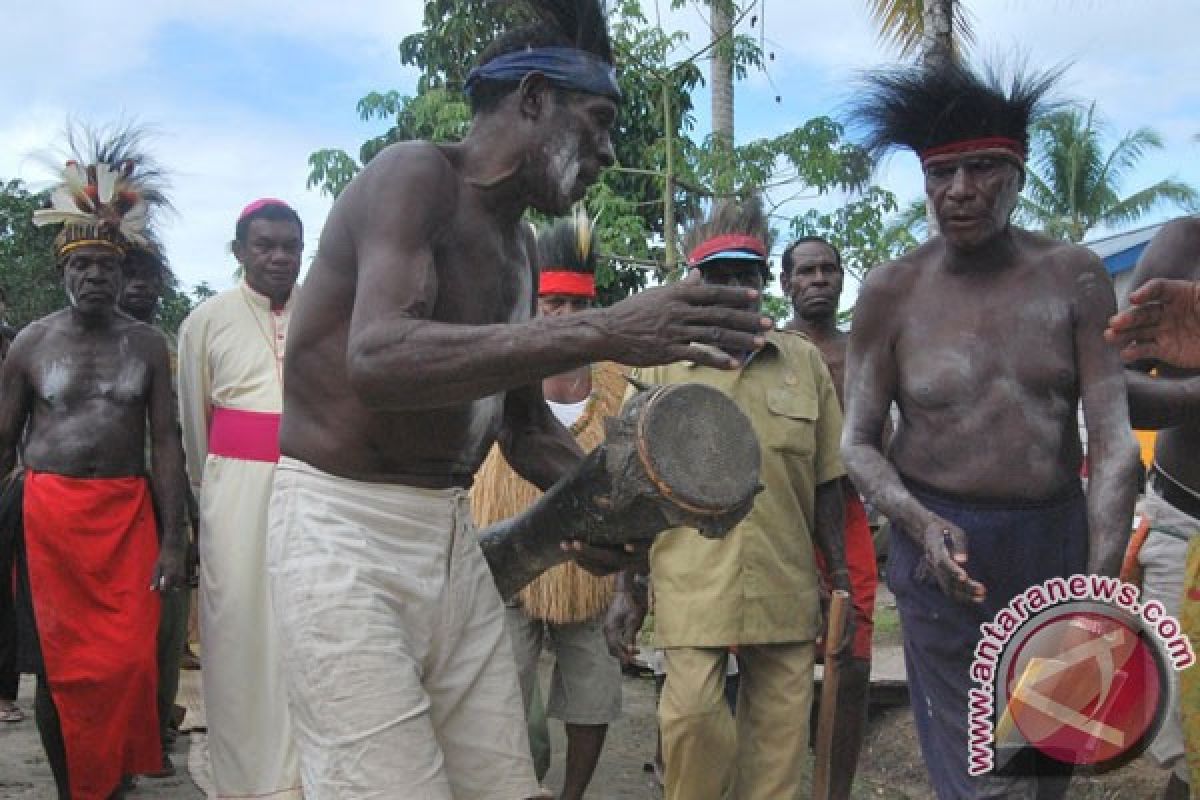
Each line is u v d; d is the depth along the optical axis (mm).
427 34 10922
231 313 4777
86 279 4957
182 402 4852
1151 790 4855
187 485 5125
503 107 2814
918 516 3414
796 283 5590
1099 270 3447
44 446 4969
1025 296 3469
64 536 4875
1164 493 4117
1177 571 4164
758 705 4152
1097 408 3400
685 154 11141
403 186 2654
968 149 3436
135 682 4902
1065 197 26109
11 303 16719
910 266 3656
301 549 2732
